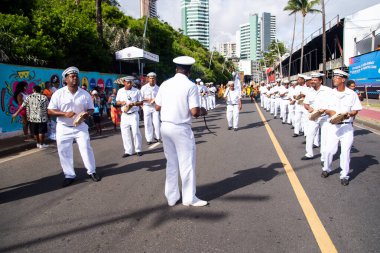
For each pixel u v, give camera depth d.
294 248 3.42
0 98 11.51
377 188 5.23
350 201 4.69
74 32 17.09
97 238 3.77
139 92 8.14
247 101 34.41
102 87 18.47
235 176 6.05
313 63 54.25
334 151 5.70
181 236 3.75
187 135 4.55
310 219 4.09
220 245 3.52
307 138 7.23
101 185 5.75
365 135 10.69
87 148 5.97
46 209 4.71
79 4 25.27
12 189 5.73
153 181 5.88
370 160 7.14
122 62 24.27
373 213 4.26
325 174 5.85
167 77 33.41
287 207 4.49
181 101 4.47
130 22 31.09
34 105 9.55
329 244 3.48
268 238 3.64
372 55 22.73
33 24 15.73
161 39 33.88
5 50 12.98
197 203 4.63
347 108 5.32
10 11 15.91
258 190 5.22
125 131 8.03
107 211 4.55
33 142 10.16
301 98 9.26
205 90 21.06
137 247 3.54
